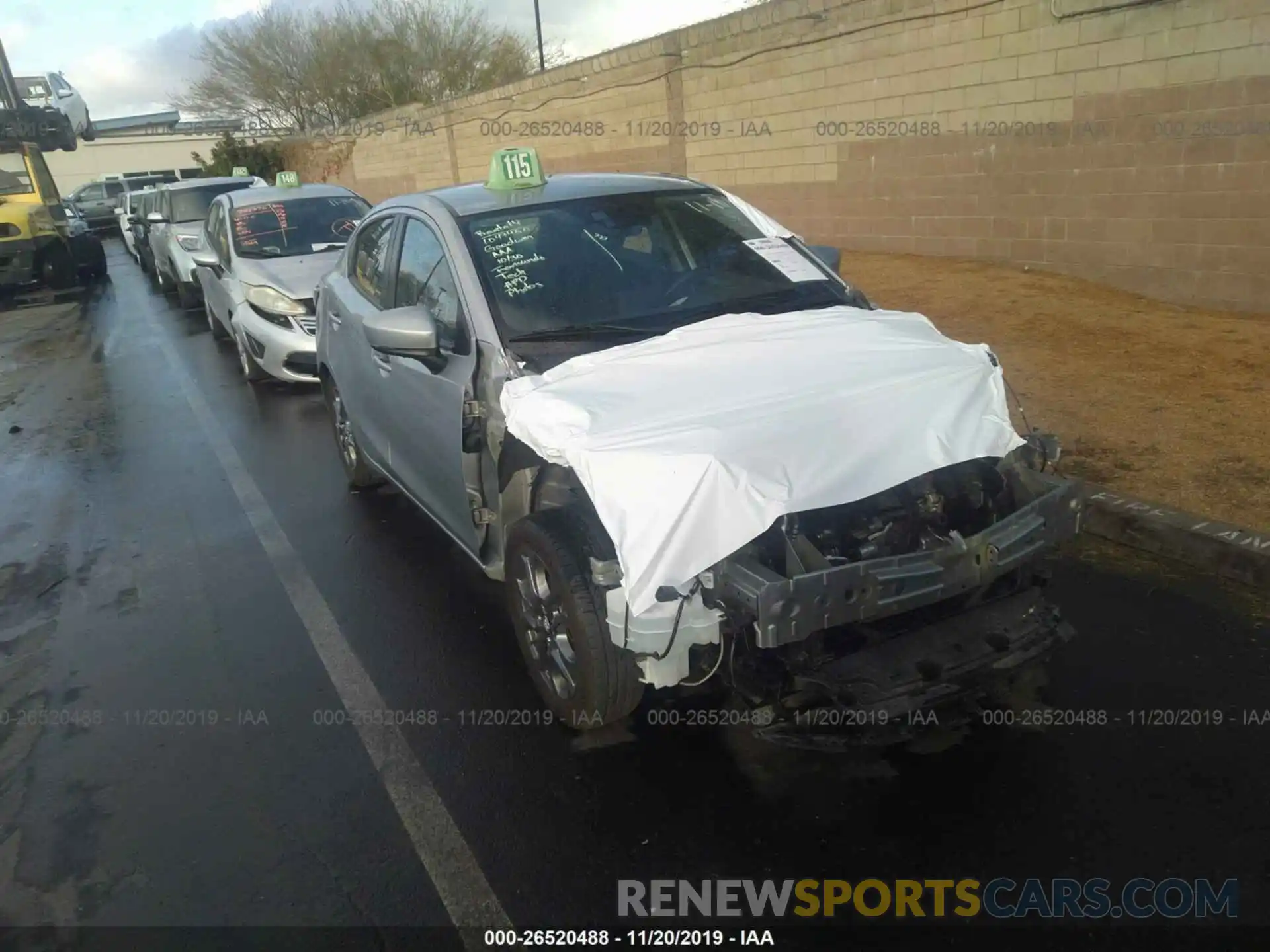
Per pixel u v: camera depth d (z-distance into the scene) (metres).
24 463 7.87
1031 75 9.37
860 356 3.42
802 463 2.88
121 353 12.39
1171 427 5.88
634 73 14.99
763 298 4.17
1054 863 2.91
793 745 3.15
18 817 3.44
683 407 3.10
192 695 4.16
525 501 3.69
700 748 3.53
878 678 3.01
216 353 11.83
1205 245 8.32
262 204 10.55
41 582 5.49
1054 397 6.59
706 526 2.79
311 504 6.39
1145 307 8.52
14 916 2.98
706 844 3.08
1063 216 9.44
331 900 2.96
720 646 3.04
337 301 5.82
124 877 3.11
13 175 17.92
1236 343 7.29
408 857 3.12
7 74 17.52
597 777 3.42
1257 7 7.58
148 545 5.91
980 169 10.12
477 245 4.20
